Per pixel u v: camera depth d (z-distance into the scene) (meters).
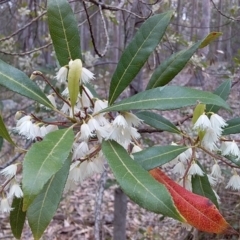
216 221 0.24
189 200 0.24
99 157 0.26
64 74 0.26
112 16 0.84
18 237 0.29
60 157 0.19
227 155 0.29
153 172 0.26
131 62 0.28
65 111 0.28
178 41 0.86
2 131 0.23
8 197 0.26
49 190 0.23
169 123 0.32
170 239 0.90
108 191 1.30
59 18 0.27
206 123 0.25
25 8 0.91
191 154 0.30
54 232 1.08
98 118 0.25
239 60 0.73
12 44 0.98
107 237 1.00
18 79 0.25
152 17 0.28
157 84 0.30
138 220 1.10
